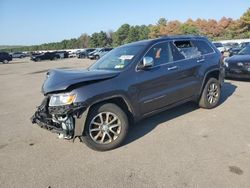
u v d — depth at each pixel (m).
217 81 6.86
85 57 48.41
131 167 4.12
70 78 4.54
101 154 4.64
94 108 4.59
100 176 3.93
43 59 48.06
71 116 4.42
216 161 4.11
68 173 4.09
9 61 49.22
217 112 6.54
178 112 6.67
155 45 5.62
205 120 6.00
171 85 5.70
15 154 4.92
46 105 4.68
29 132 6.09
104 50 39.72
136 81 5.05
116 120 4.79
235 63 10.24
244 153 4.31
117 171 4.04
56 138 5.57
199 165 4.03
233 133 5.16
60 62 38.12
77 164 4.35
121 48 6.02
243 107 6.87
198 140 4.94
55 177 4.00
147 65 5.07
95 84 4.59
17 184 3.88
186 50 6.23
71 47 134.62
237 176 3.67
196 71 6.25
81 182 3.81
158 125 5.85
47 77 5.21
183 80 5.97
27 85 14.33
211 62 6.62
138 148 4.77
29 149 5.11
